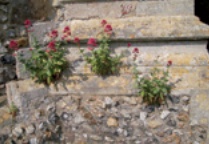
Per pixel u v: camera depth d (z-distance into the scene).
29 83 2.92
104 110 2.87
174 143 2.78
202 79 2.80
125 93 2.85
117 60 2.90
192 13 2.95
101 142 2.87
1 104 2.93
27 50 2.99
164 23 2.89
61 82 2.96
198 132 2.78
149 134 2.81
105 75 2.93
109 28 2.84
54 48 2.85
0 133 2.60
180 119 2.79
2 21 3.30
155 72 2.83
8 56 3.24
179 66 2.85
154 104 2.81
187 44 2.91
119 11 3.00
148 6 2.96
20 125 2.71
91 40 2.78
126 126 2.83
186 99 2.78
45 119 2.82
